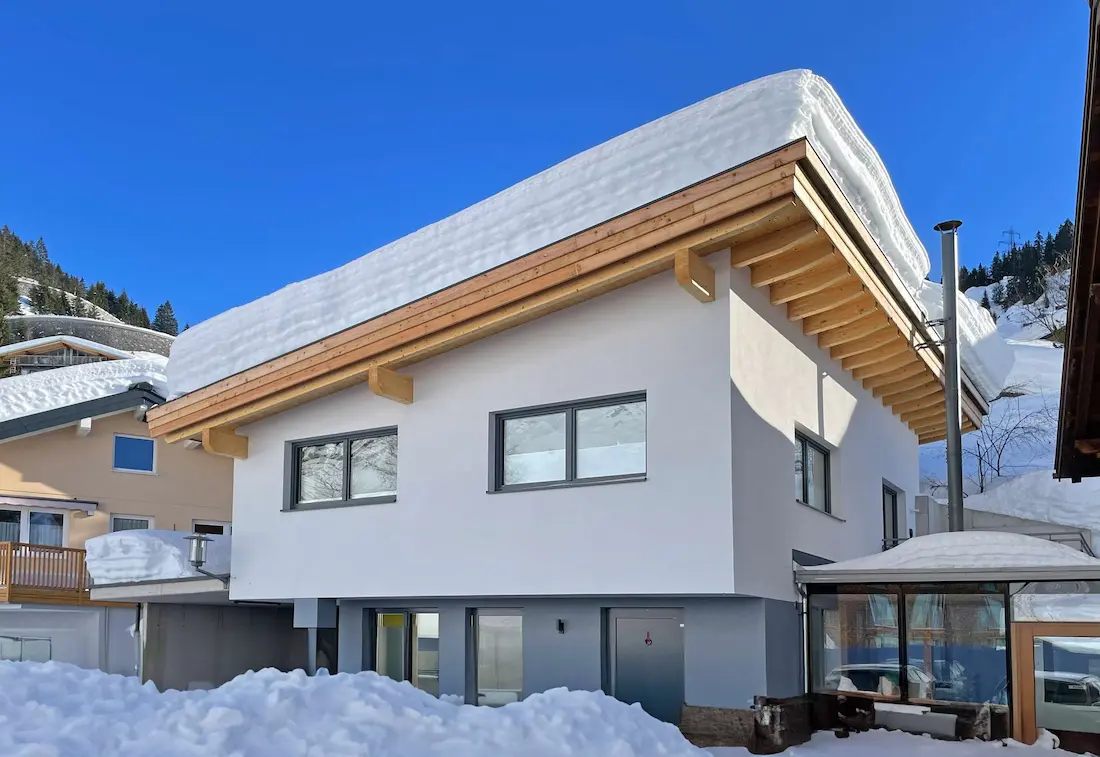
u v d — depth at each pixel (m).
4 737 5.36
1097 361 9.75
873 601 10.90
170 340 72.94
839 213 9.77
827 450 13.25
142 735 5.59
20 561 20.11
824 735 10.63
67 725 5.59
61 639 20.83
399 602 12.70
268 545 13.30
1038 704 9.90
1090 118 5.88
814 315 12.06
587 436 10.86
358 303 12.36
